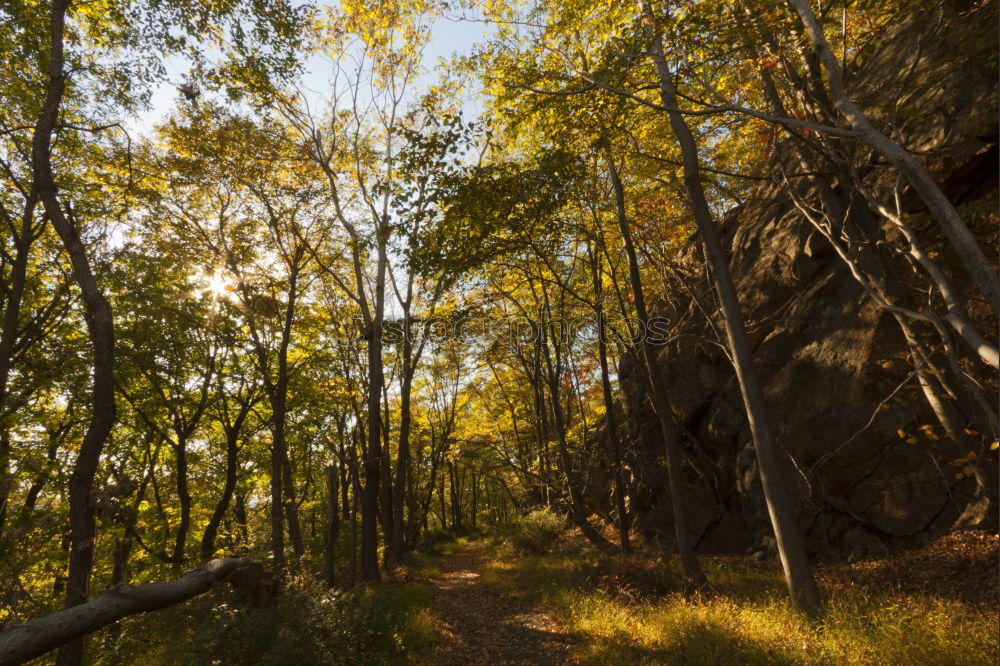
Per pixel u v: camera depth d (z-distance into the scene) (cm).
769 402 1261
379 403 1585
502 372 2461
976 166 895
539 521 2041
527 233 1123
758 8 732
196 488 1995
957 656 525
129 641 1073
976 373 827
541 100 952
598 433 2178
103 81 995
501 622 992
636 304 1258
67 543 1327
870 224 942
